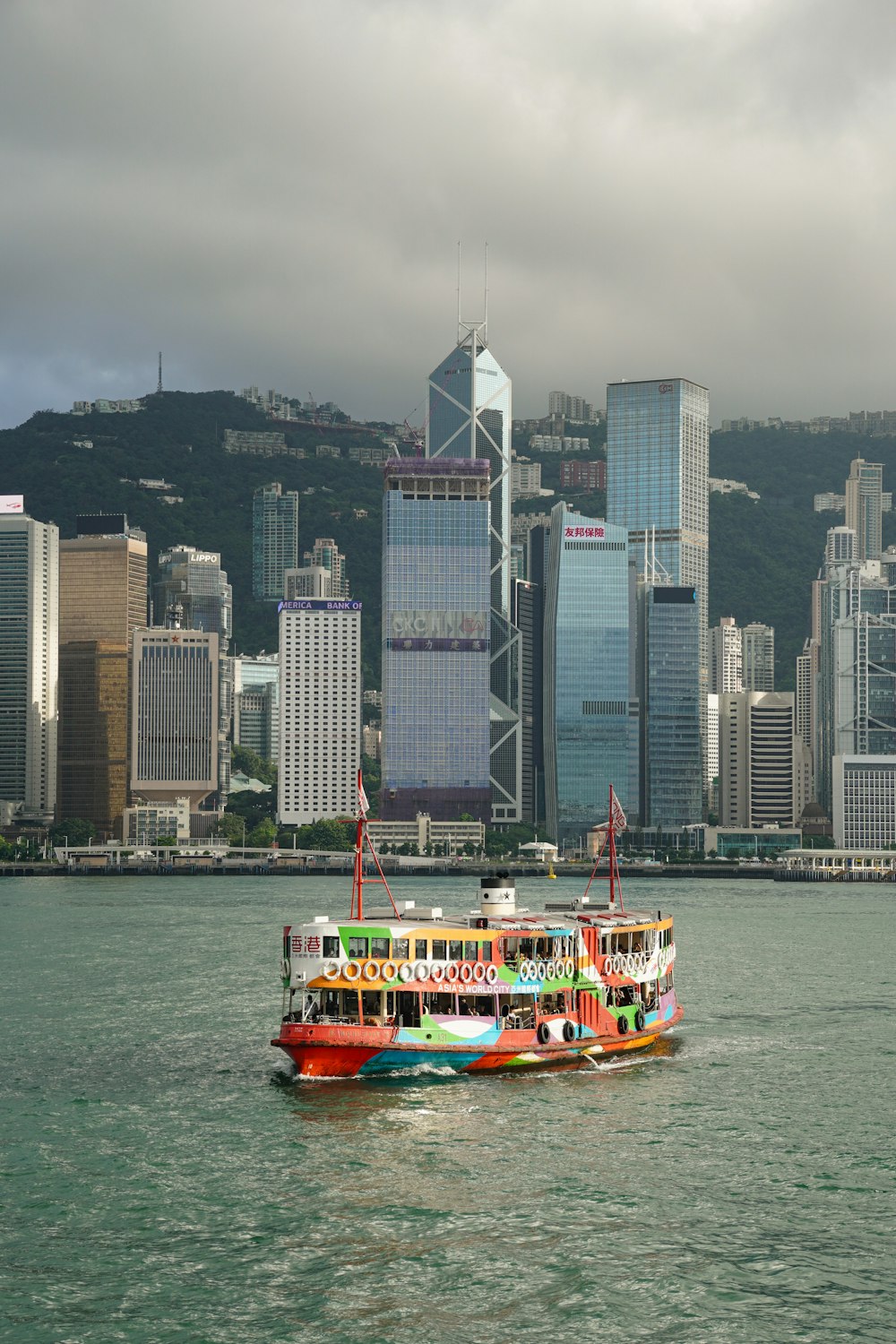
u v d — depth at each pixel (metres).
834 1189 100.62
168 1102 124.94
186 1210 95.69
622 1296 82.62
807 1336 78.12
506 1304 81.56
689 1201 97.81
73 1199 98.19
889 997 191.50
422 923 134.50
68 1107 123.69
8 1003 186.25
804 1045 152.62
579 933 136.75
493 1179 101.94
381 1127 114.94
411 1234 91.38
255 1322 79.38
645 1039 144.25
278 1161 106.19
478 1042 129.62
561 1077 132.62
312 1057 128.38
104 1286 83.69
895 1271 86.25
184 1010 179.38
